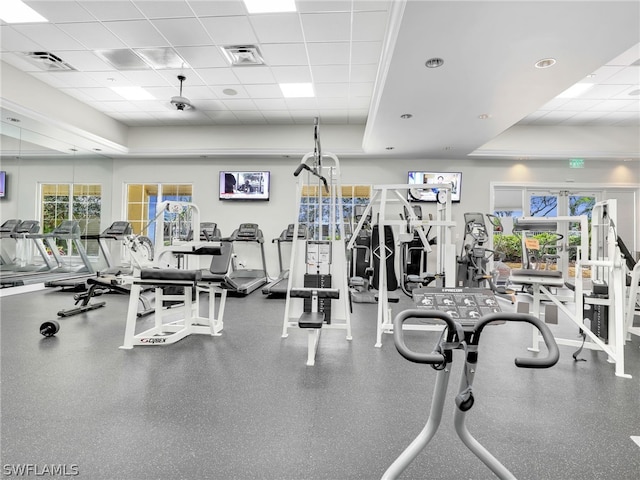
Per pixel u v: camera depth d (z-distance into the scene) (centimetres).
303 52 453
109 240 809
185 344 325
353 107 646
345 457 163
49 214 694
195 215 370
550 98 446
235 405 210
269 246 788
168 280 320
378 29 400
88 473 149
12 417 193
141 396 219
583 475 153
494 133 589
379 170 779
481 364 286
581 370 273
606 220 324
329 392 229
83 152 742
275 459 160
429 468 156
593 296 320
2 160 613
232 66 494
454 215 771
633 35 310
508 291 561
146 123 748
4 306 479
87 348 308
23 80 523
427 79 396
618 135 721
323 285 350
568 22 293
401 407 210
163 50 454
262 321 414
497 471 119
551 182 766
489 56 347
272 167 789
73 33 418
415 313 109
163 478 147
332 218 378
